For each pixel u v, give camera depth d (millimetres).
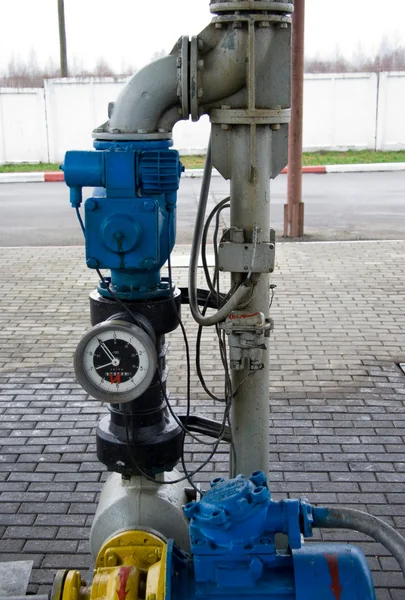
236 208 2885
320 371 6484
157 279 3113
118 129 2855
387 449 5121
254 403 3070
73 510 4469
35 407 5871
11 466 4961
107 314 3031
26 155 21734
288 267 9859
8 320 7941
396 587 3758
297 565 2576
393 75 21500
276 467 4895
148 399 3152
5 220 13445
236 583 2537
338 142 22172
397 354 6867
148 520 3180
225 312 2902
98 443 3244
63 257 10555
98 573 2793
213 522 2500
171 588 2523
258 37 2686
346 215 13430
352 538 4160
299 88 10914
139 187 2877
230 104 2797
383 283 9109
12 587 3756
